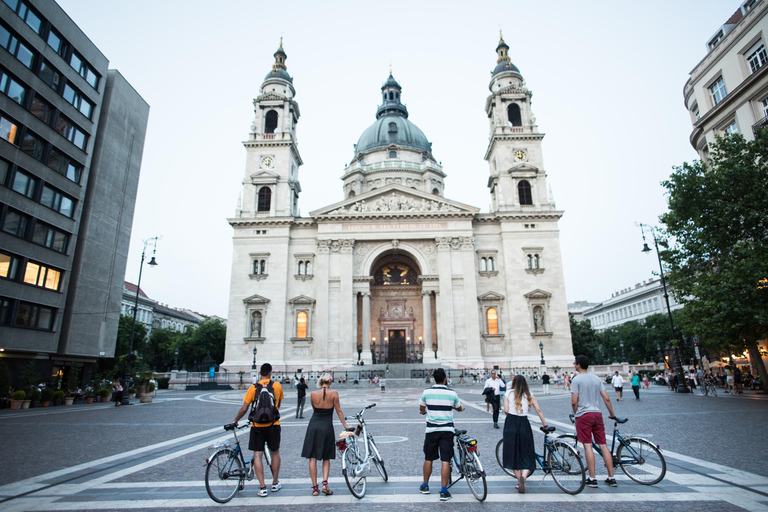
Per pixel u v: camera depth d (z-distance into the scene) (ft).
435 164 304.30
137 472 39.68
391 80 341.82
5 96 115.44
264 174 225.97
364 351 205.57
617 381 106.63
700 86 142.31
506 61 254.47
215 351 318.04
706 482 33.73
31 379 113.50
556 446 33.55
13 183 117.50
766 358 124.06
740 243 96.94
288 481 36.60
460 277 209.77
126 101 165.78
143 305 382.22
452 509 29.09
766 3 116.37
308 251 218.59
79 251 142.41
